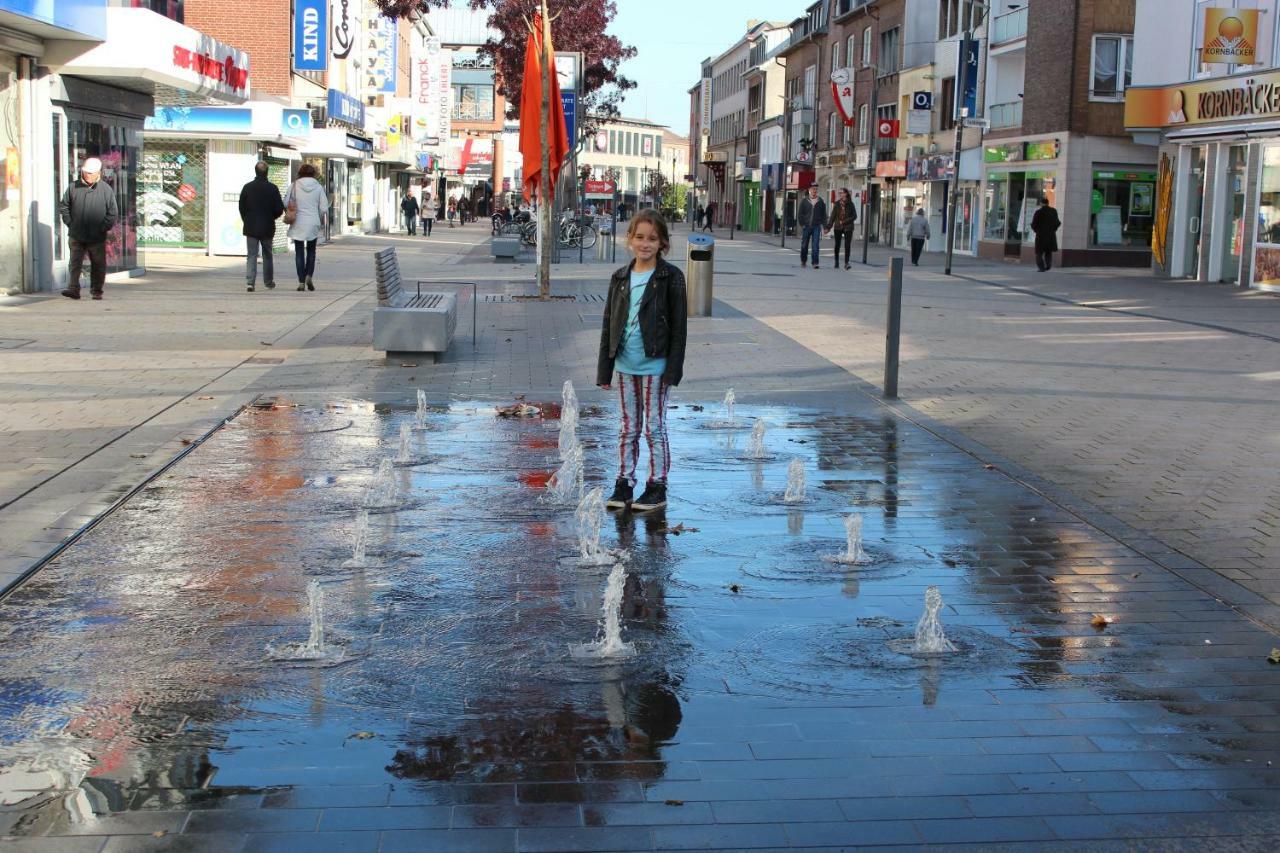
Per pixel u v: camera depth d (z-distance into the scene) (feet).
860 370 45.78
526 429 33.81
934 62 175.01
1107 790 13.94
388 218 209.87
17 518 24.07
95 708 15.74
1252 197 93.56
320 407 36.24
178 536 23.31
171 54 67.82
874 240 207.10
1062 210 128.36
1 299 60.75
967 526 24.95
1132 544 23.66
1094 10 126.11
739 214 349.20
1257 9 90.43
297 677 16.81
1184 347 54.75
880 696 16.47
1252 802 13.73
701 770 14.25
